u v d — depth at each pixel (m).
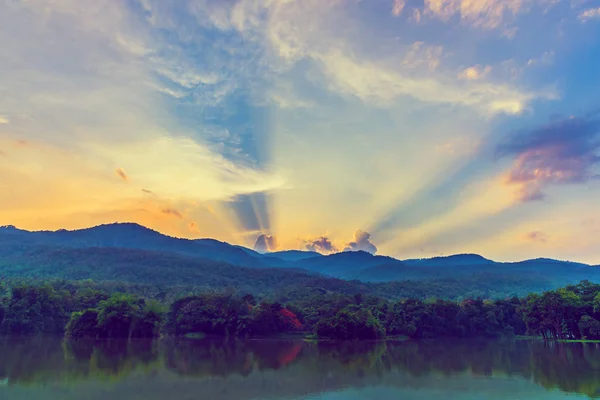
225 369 47.03
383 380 40.03
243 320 105.19
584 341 93.00
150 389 34.81
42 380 38.56
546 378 40.91
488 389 35.47
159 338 100.25
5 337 94.00
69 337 93.06
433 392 34.12
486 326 112.31
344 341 98.44
